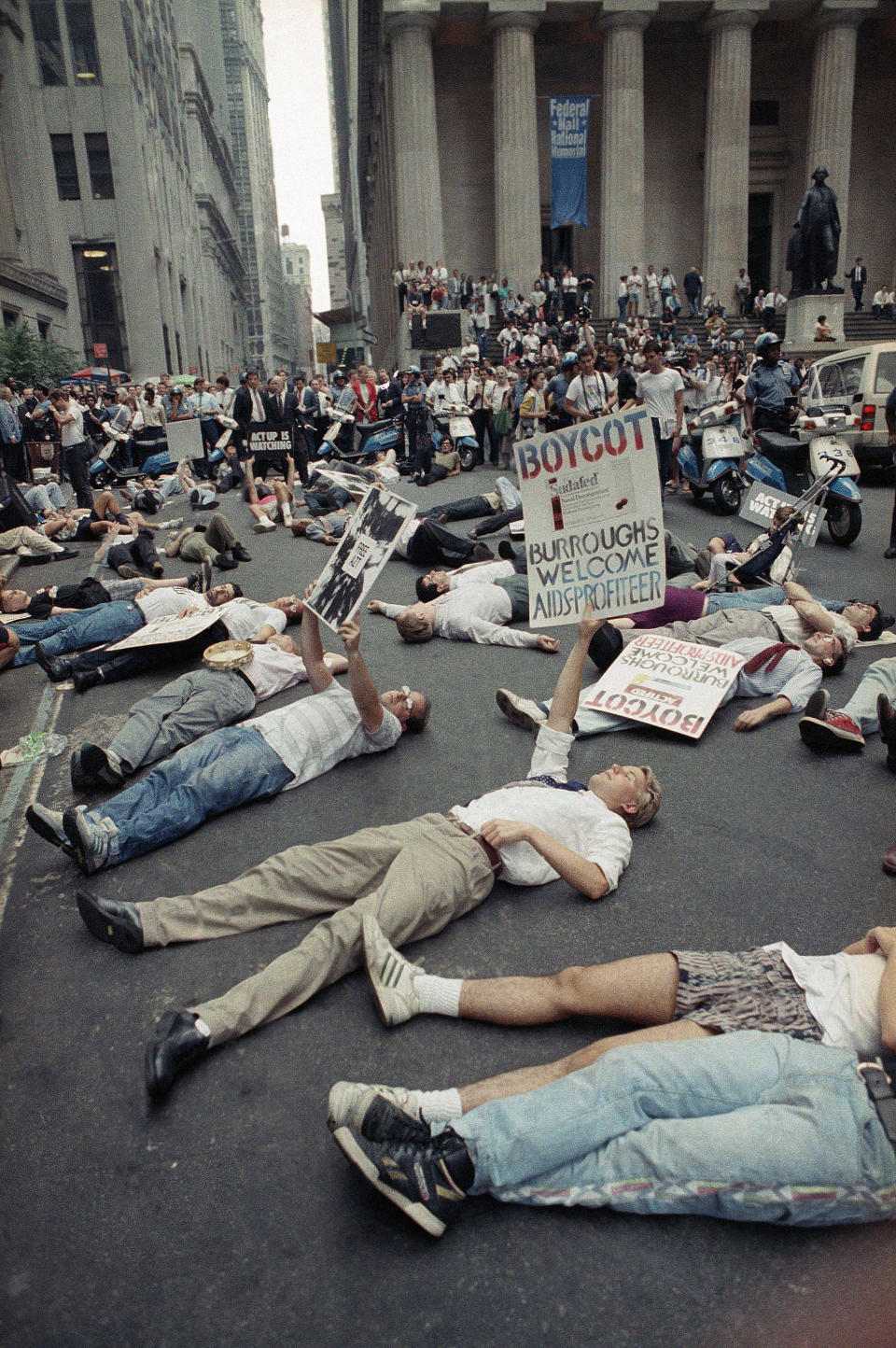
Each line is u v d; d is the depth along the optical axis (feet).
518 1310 6.50
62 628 22.43
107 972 10.19
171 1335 6.40
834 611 20.54
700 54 111.04
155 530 37.63
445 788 14.17
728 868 11.92
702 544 30.76
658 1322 6.40
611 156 102.42
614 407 37.42
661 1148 6.89
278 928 10.78
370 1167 6.91
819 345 81.46
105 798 14.56
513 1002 9.04
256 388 42.88
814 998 8.00
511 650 21.04
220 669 16.71
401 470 51.72
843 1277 6.70
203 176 243.81
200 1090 8.48
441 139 109.29
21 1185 7.60
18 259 124.77
